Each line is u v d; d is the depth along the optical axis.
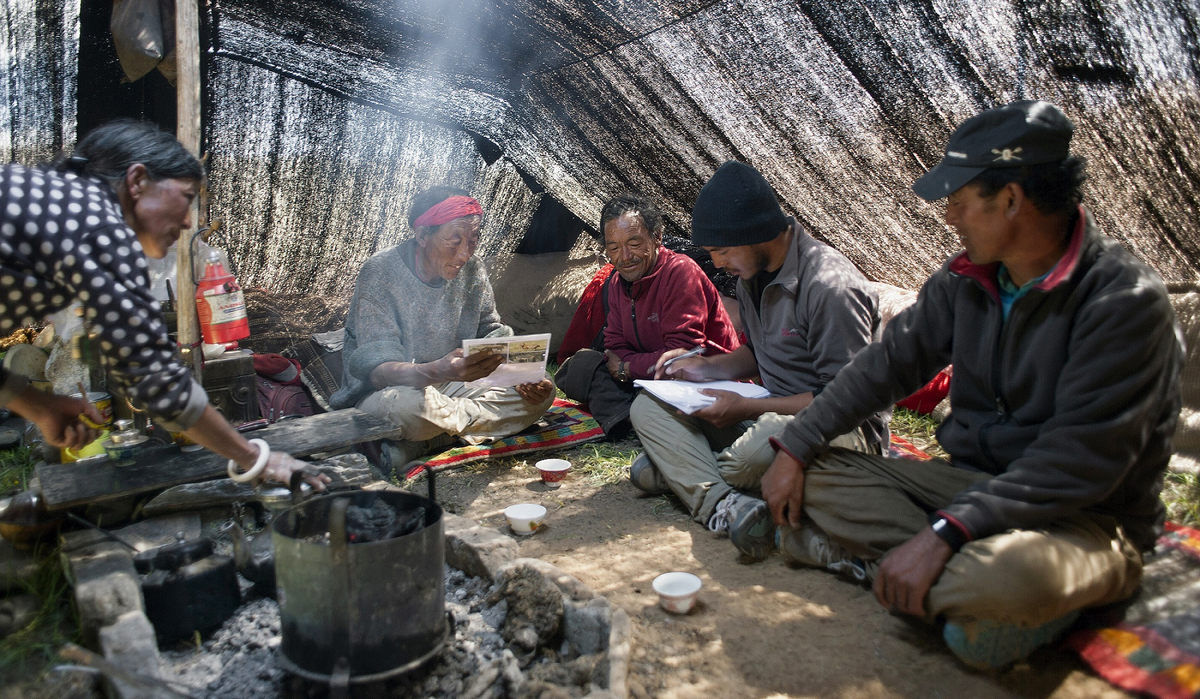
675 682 1.96
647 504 3.15
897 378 2.37
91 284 1.81
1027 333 2.04
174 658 2.06
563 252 6.01
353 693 1.79
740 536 2.54
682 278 3.78
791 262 2.89
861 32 3.15
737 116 3.89
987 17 2.81
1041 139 1.84
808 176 3.95
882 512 2.25
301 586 1.76
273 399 4.00
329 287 5.43
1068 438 1.85
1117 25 2.56
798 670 1.99
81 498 2.40
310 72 4.60
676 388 3.08
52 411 2.38
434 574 1.87
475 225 3.45
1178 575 2.20
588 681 1.92
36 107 4.65
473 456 3.64
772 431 2.68
